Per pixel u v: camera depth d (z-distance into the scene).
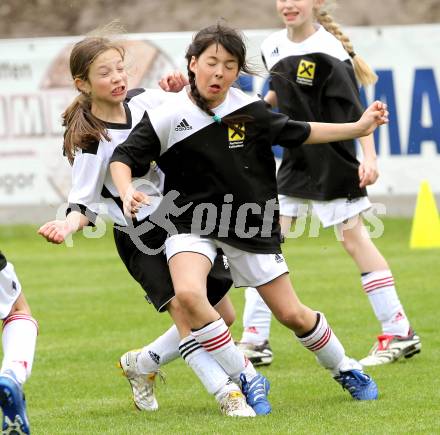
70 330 28.53
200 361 18.19
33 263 42.09
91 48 18.67
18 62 49.00
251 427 17.11
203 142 17.89
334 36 24.56
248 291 23.80
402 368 22.56
